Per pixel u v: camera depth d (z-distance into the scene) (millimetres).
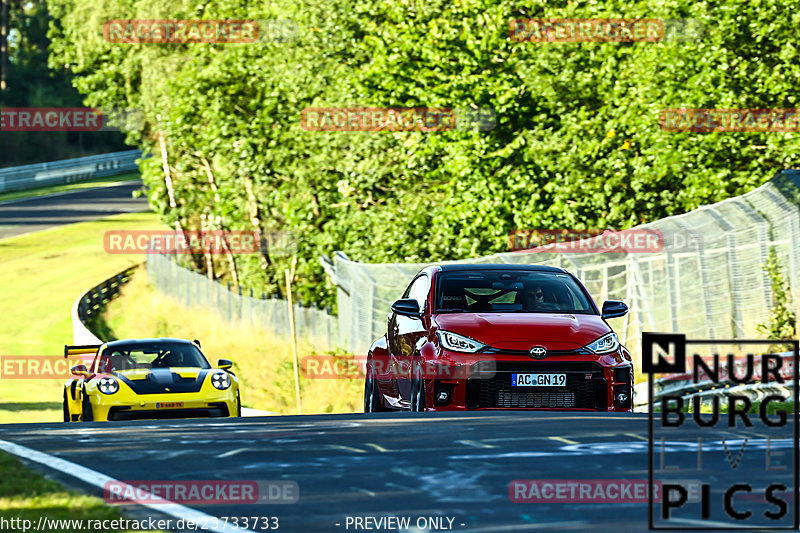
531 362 41781
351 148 142750
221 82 164250
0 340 186500
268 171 160500
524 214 109875
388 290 117938
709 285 73062
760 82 94875
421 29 120250
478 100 112750
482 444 30359
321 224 158125
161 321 182250
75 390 61938
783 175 68312
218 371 62312
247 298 160875
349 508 22219
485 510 22062
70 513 21328
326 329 136000
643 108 100312
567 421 35562
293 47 152125
